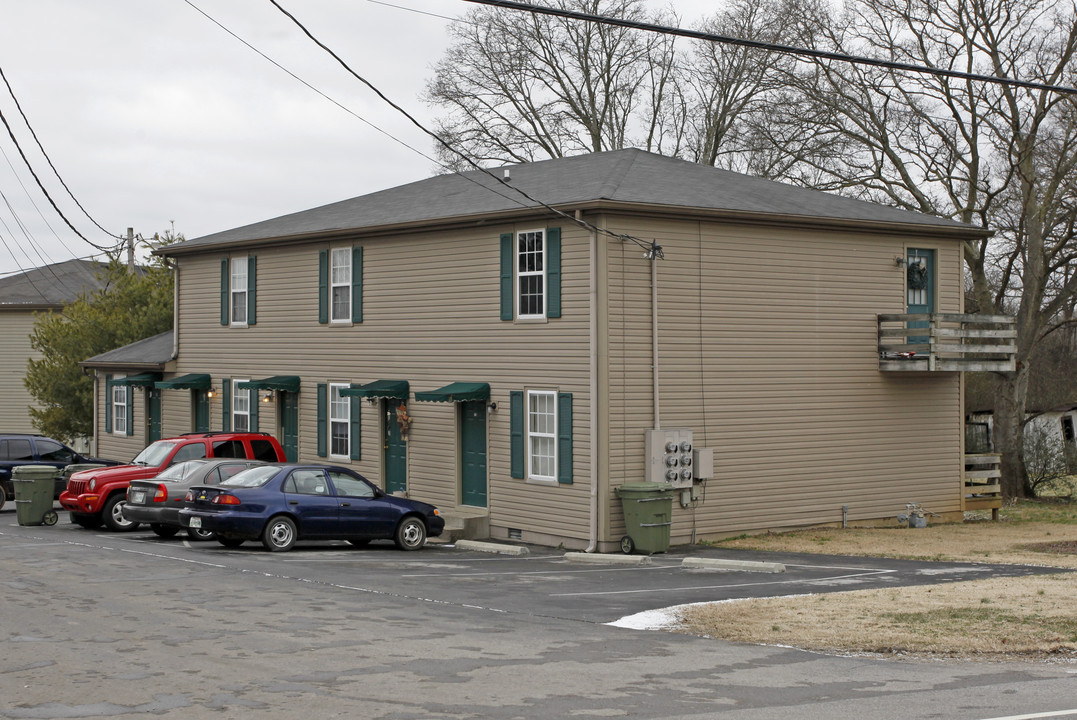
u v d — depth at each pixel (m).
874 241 25.27
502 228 23.55
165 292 41.16
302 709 8.77
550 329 22.42
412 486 26.05
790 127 39.06
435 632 12.13
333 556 19.48
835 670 10.49
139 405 35.94
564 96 43.94
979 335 24.95
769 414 23.50
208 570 16.84
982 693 9.54
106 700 8.98
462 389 24.02
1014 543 22.50
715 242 22.80
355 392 25.75
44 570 16.67
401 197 29.53
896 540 22.88
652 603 14.50
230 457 23.83
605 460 21.25
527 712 8.76
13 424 48.56
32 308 48.53
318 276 28.75
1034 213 34.38
